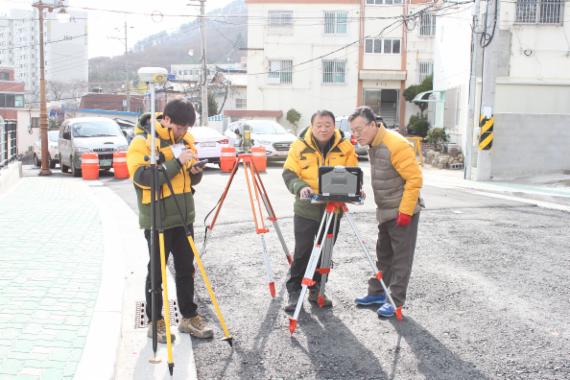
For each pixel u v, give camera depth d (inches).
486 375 149.9
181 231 169.8
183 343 167.5
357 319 189.8
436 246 288.0
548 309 199.6
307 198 182.7
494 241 299.6
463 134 810.2
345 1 1456.7
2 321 165.3
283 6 1465.3
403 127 1482.5
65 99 2448.3
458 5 846.5
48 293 190.9
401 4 1446.9
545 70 764.6
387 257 200.7
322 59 1481.3
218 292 216.7
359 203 177.8
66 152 738.2
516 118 628.7
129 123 889.5
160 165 157.0
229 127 847.1
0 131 542.3
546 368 154.0
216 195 453.1
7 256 238.7
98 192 485.7
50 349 146.8
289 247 281.7
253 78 1491.1
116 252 246.7
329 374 150.5
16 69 2682.1
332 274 239.9
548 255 272.8
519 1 754.8
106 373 134.2
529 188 537.6
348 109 1489.9
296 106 1494.8
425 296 212.5
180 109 156.2
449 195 471.5
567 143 633.0
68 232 289.4
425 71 1473.9
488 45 591.8
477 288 222.1
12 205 381.7
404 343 170.4
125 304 197.8
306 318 190.5
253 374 150.3
